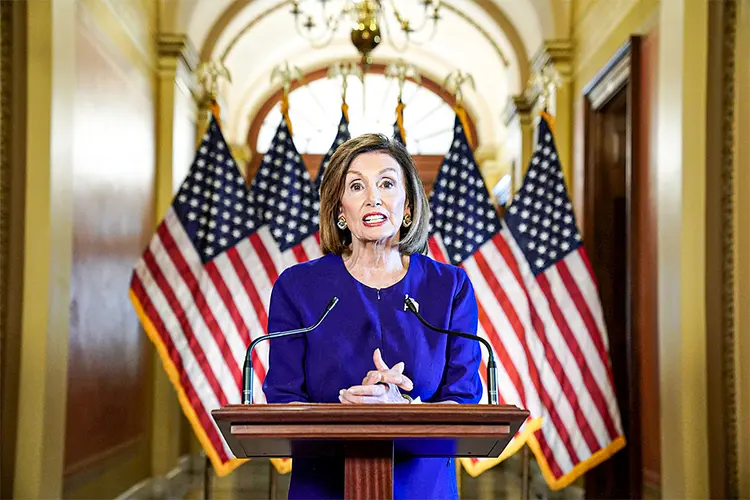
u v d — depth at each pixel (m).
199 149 5.57
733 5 4.34
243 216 5.48
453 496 2.26
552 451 5.16
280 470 5.47
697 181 4.38
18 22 4.39
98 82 5.69
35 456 4.28
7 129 4.37
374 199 2.36
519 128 8.54
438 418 1.72
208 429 5.16
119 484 6.29
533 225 5.52
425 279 2.39
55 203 4.48
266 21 9.75
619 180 6.83
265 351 5.29
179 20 7.56
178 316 5.29
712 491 4.23
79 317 5.27
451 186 5.61
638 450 5.55
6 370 4.29
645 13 5.62
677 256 4.44
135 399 6.82
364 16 6.19
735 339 4.27
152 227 7.40
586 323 5.33
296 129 11.63
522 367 5.23
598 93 6.65
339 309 2.31
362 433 1.73
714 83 4.38
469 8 8.90
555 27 7.56
